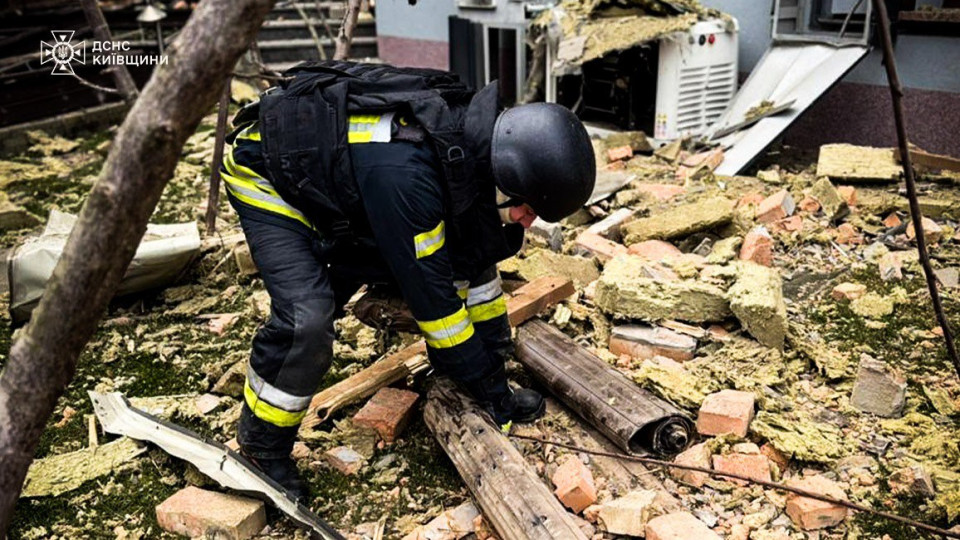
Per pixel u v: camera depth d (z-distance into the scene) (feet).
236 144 8.05
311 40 29.60
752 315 10.38
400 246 7.25
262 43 28.78
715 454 8.63
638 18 18.67
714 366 10.12
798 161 18.44
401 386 10.43
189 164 20.74
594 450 8.96
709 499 8.16
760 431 8.75
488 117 7.55
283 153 7.40
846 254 13.64
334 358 11.44
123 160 4.56
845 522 7.81
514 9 23.22
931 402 9.53
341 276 8.52
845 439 8.94
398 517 8.37
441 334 7.86
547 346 10.11
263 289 13.73
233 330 12.53
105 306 4.98
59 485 9.02
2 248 16.24
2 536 5.18
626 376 9.60
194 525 8.11
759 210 14.80
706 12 19.10
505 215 8.47
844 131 18.85
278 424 7.95
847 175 16.05
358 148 7.25
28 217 17.37
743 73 20.47
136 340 12.37
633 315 11.05
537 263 13.04
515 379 10.43
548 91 20.45
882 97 17.97
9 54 24.62
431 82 7.93
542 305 11.09
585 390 9.16
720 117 19.08
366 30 31.60
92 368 11.65
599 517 7.80
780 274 13.12
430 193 7.24
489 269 9.04
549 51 20.18
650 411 8.53
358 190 7.31
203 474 8.79
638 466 8.66
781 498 8.07
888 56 5.14
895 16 17.35
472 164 7.47
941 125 17.15
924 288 12.25
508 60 24.49
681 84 18.61
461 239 8.03
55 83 24.57
